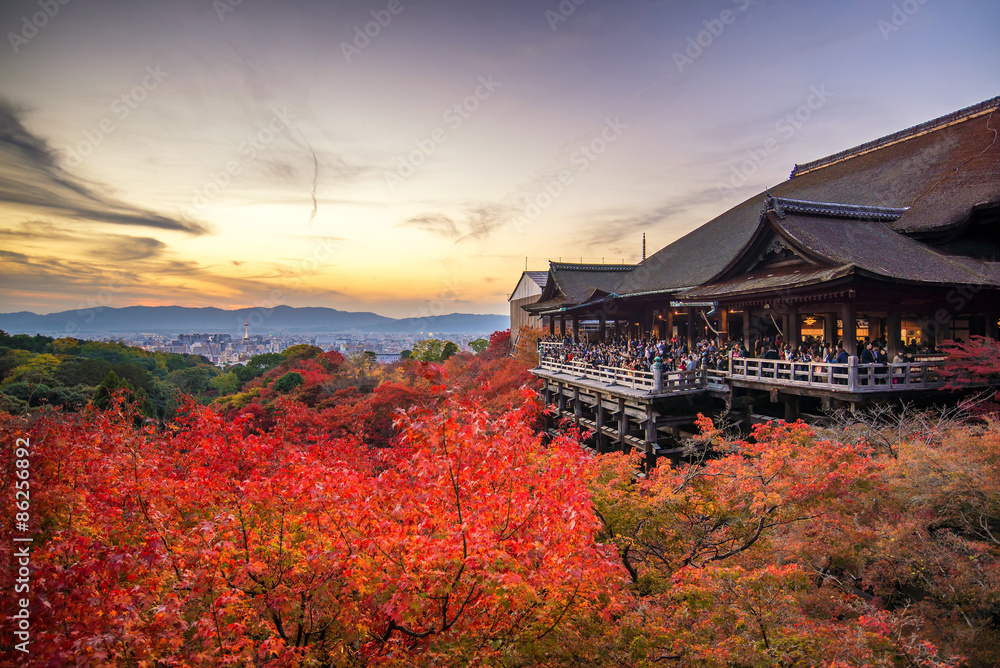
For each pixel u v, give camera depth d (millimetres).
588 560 5723
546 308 37125
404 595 5023
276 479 6352
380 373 46531
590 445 24453
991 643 6523
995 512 7750
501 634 5711
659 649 5977
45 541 5688
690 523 8484
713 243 30219
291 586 5574
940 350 17375
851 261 15023
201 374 60906
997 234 19922
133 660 4551
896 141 29344
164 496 6469
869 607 6582
